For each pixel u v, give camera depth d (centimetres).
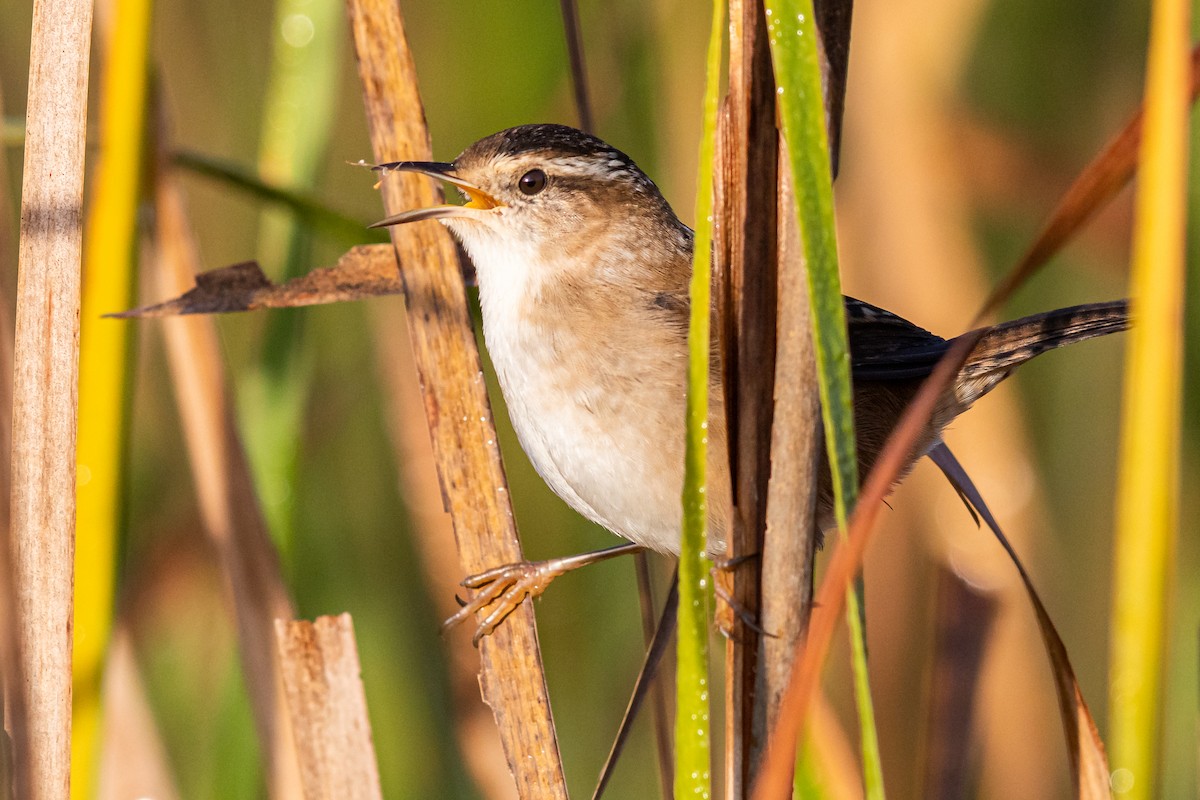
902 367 735
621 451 691
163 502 971
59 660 529
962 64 1016
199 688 920
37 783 525
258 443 735
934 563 925
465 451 605
